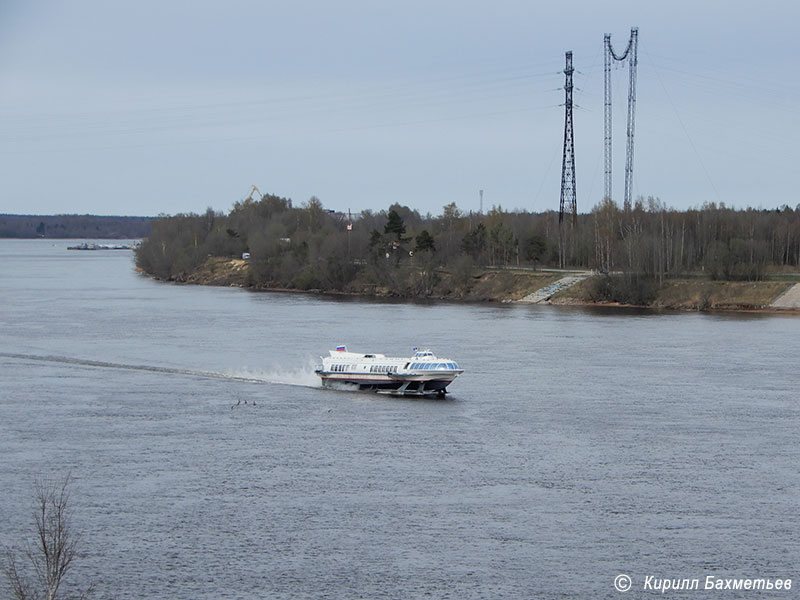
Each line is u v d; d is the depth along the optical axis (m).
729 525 168.00
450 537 162.50
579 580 147.50
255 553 156.38
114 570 150.38
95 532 164.25
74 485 186.88
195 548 158.12
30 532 163.50
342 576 148.50
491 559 154.25
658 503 178.12
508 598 142.00
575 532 164.75
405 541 160.88
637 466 199.62
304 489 185.25
